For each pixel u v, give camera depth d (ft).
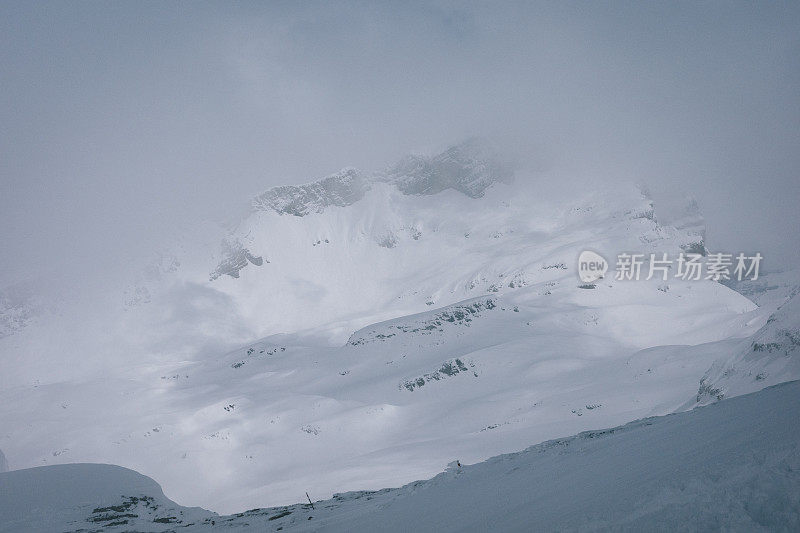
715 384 318.24
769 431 34.58
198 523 104.42
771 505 20.89
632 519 25.31
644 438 58.34
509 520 37.81
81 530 97.50
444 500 60.80
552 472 55.98
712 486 25.76
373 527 56.08
